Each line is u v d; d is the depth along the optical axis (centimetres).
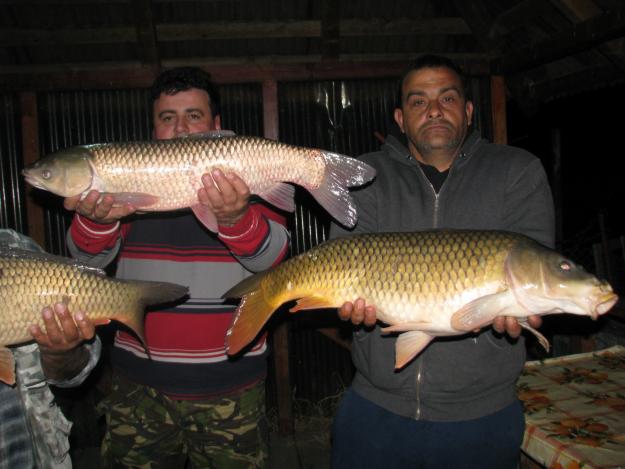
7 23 202
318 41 217
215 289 121
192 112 126
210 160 112
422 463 112
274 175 115
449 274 98
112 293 102
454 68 120
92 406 220
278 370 223
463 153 119
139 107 213
